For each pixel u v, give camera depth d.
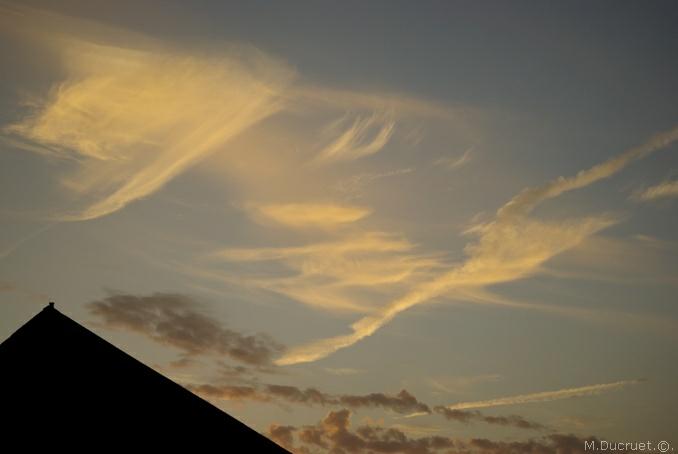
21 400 17.50
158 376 19.23
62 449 16.95
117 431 17.64
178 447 17.94
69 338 18.89
